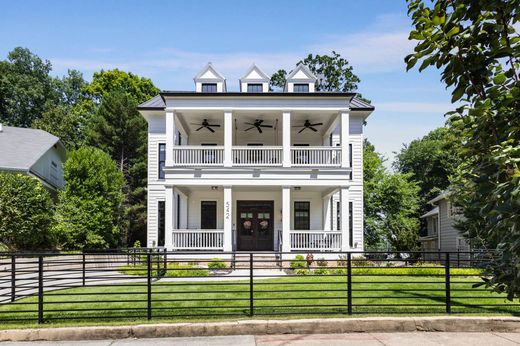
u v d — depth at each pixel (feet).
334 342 20.22
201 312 25.36
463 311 24.68
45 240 63.21
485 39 9.96
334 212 71.87
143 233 113.19
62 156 100.53
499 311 24.68
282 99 59.00
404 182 107.04
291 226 72.59
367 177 111.04
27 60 161.07
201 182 57.93
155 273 46.47
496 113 10.20
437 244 105.70
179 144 74.33
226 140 58.65
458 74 10.34
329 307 26.09
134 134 114.42
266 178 58.18
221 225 72.18
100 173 75.72
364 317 22.84
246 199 72.84
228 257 57.21
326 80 144.77
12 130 89.04
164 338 21.31
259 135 74.64
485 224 10.83
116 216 83.92
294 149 59.36
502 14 9.63
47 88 160.45
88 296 31.65
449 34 9.84
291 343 20.10
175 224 65.92
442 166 147.02
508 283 10.00
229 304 27.96
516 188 8.21
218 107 58.90
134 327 21.52
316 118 66.08
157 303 28.35
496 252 11.37
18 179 60.44
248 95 58.39
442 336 21.25
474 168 10.40
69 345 20.39
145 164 112.16
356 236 71.67
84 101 155.84
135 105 120.88
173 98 58.49
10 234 57.00
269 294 31.32
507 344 19.81
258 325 21.86
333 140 73.10
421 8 10.63
